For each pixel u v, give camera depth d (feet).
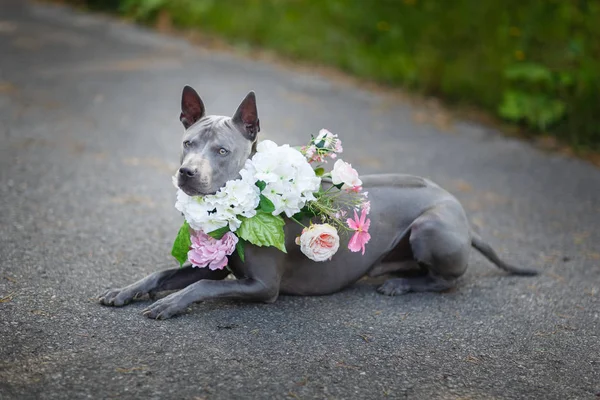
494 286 14.90
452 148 25.23
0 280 13.37
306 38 35.53
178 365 10.85
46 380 10.22
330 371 11.05
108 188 19.25
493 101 29.12
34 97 27.40
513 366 11.65
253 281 12.78
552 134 27.04
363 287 14.43
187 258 12.79
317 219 13.12
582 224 19.15
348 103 29.66
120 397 9.93
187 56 34.96
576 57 27.22
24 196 18.08
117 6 42.96
